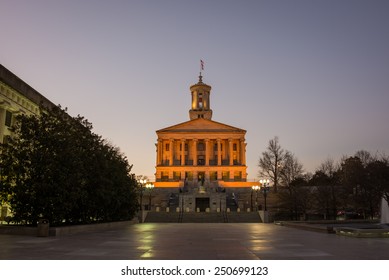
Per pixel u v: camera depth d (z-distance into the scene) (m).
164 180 109.00
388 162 75.88
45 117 31.02
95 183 35.78
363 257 14.87
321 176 79.50
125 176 46.12
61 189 28.59
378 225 36.62
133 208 48.88
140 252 16.56
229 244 20.39
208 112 125.56
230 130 112.06
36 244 20.06
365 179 67.00
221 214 62.50
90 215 38.09
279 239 23.84
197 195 81.81
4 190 29.28
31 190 28.67
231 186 100.81
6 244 20.05
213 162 115.12
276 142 119.88
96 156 36.41
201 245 19.78
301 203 67.50
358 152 89.94
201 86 127.62
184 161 110.75
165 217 61.56
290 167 92.31
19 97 41.28
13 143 30.02
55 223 31.88
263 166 93.25
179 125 113.62
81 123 35.59
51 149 29.53
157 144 112.94
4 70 38.00
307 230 34.72
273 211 73.38
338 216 69.69
